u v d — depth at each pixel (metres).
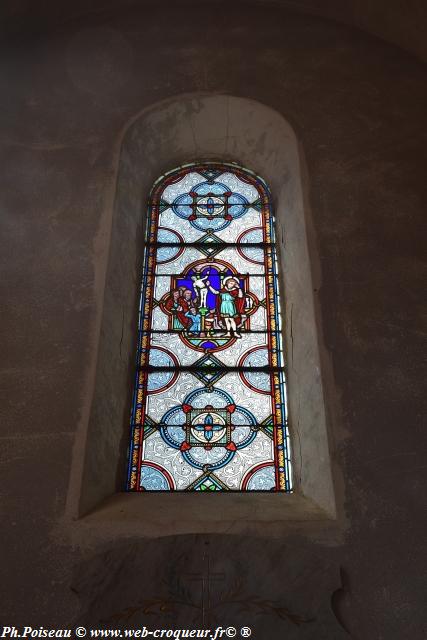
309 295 4.07
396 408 3.56
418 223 4.40
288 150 5.06
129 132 5.10
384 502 3.23
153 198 5.29
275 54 5.76
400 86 5.42
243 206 5.22
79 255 4.22
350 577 3.00
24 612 2.87
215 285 4.67
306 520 3.18
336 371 3.70
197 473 3.77
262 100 5.32
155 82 5.52
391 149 4.88
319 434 3.55
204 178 5.47
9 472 3.29
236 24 6.06
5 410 3.52
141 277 4.70
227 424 3.97
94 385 3.63
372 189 4.60
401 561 3.04
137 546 3.07
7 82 5.45
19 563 3.01
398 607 2.91
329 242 4.29
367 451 3.40
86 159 4.84
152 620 2.84
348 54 5.76
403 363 3.74
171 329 4.42
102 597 2.90
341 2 5.99
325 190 4.60
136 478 3.74
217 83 5.48
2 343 3.79
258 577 2.98
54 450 3.38
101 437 3.59
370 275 4.12
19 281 4.09
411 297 4.03
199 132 5.49
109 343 3.94
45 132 5.04
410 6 5.59
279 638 2.79
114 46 5.84
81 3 6.09
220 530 3.14
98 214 4.46
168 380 4.16
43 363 3.71
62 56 5.73
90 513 3.23
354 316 3.93
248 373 4.20
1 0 5.68
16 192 4.59
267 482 3.74
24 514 3.16
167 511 3.31
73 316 3.92
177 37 5.94
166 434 3.93
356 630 2.84
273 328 4.43
